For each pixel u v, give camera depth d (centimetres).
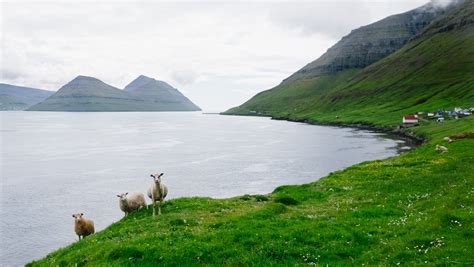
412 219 2303
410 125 18900
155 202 3055
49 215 5800
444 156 5919
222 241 2028
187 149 13975
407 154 7606
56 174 9138
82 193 7194
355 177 4769
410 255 1731
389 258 1744
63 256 2217
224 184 7794
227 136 19512
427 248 1770
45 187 7719
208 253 1912
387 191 3466
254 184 7756
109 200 6662
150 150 13788
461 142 7519
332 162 10325
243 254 1878
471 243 1744
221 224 2403
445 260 1603
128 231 2416
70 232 5059
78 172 9388
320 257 1848
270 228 2233
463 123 13812
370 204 3008
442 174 3853
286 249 1914
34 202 6556
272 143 15575
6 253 4378
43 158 11900
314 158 11131
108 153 13025
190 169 9650
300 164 10138
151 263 1841
